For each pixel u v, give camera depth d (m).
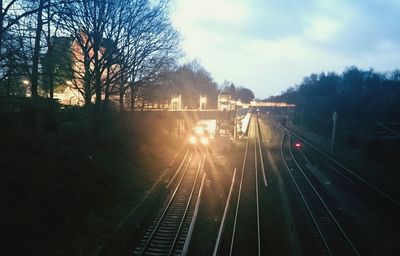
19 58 20.81
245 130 72.00
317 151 48.50
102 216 17.19
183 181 29.64
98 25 27.94
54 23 24.80
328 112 75.38
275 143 58.19
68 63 27.66
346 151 47.78
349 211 22.77
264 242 17.58
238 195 25.94
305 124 85.81
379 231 19.86
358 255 16.50
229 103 69.44
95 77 28.91
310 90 110.75
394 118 51.53
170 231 18.14
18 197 14.23
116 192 20.45
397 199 25.67
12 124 19.06
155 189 24.95
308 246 17.36
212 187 28.30
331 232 19.17
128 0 30.34
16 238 12.36
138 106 45.03
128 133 34.47
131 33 32.12
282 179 31.39
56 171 17.88
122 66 32.47
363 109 63.56
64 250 13.48
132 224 18.06
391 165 36.22
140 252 15.39
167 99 64.56
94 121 28.12
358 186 29.08
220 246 16.95
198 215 21.14
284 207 23.14
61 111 26.41
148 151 34.69
